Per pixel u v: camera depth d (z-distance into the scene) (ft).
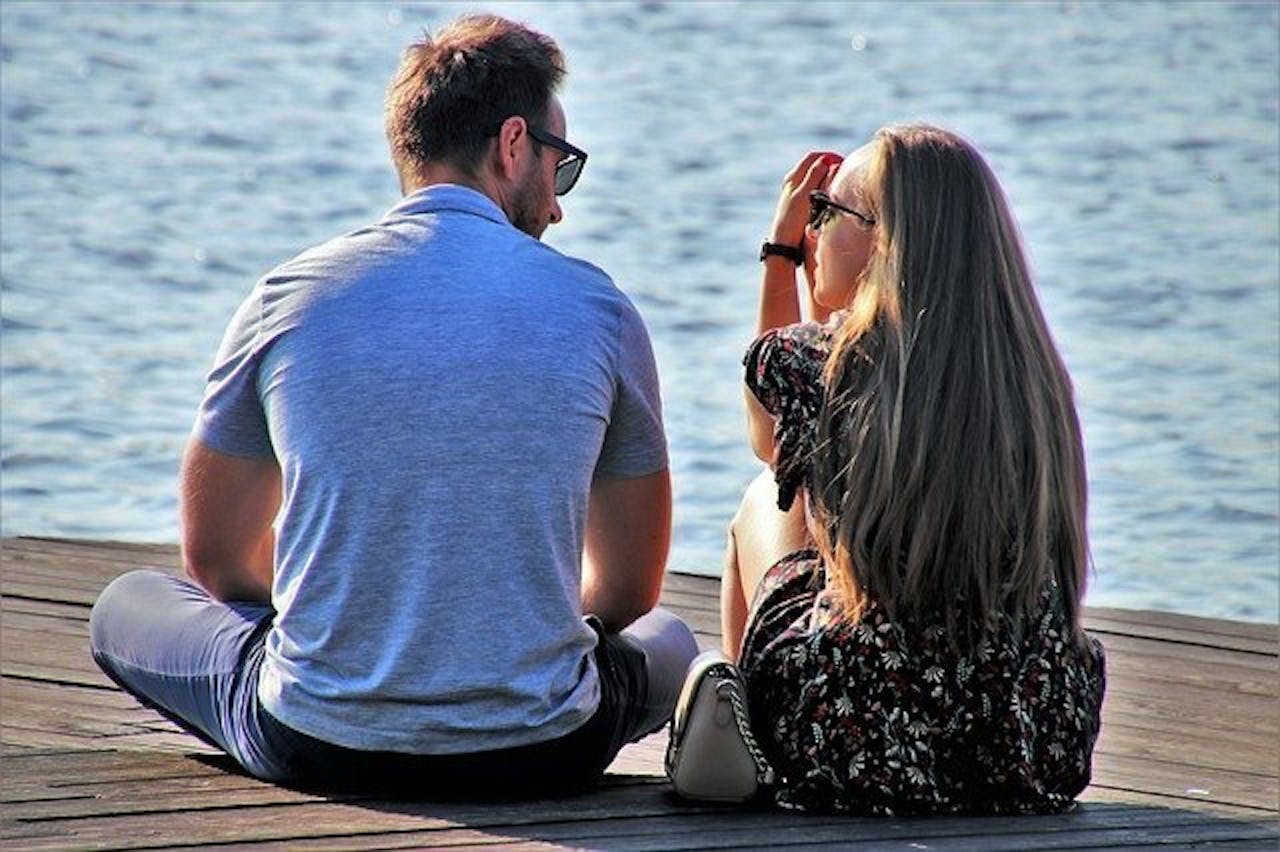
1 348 94.38
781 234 33.24
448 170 30.66
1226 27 240.12
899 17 245.04
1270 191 148.25
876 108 185.68
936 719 29.53
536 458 29.17
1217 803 35.01
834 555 29.53
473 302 29.45
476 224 30.09
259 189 143.33
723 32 230.48
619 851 27.76
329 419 29.04
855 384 29.30
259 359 29.71
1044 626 29.73
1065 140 170.50
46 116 167.84
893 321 29.14
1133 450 80.79
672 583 50.80
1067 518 29.63
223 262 118.52
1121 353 98.53
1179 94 193.57
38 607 45.62
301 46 213.66
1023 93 193.98
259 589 31.78
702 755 29.94
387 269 29.58
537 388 29.27
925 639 29.40
